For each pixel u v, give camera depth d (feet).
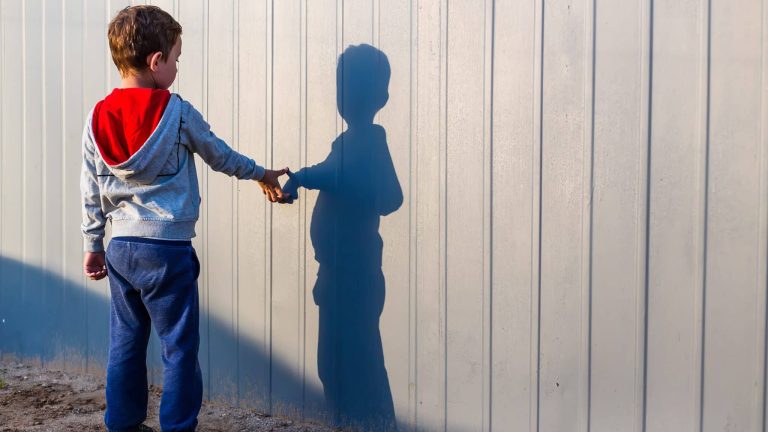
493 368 8.23
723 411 7.14
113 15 10.80
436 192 8.47
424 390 8.67
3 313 12.13
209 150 8.46
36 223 11.67
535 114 7.87
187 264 8.36
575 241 7.72
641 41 7.32
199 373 8.52
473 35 8.17
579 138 7.65
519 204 8.00
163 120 8.05
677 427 7.34
